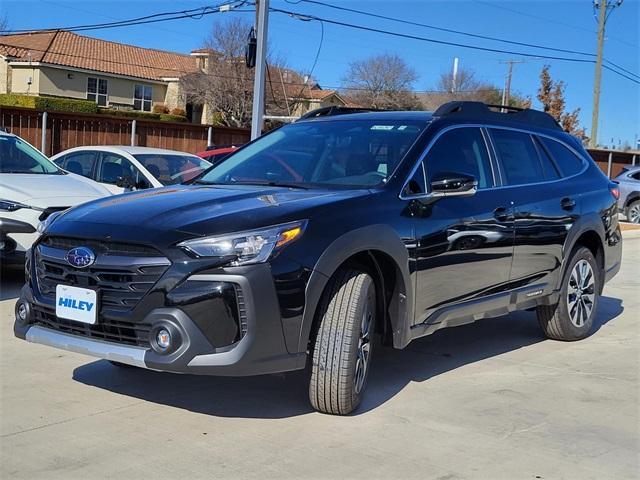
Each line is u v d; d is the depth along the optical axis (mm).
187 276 3902
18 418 4332
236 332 3916
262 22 15688
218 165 5859
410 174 4980
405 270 4695
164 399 4754
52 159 10789
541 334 7000
